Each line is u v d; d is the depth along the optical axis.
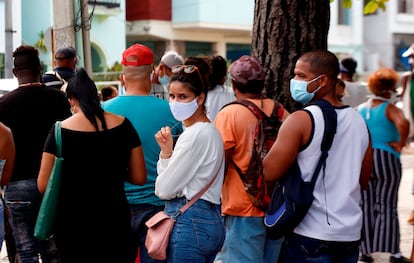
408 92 10.59
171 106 5.22
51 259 6.68
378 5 10.56
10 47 17.47
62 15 10.71
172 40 38.28
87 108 4.97
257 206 5.79
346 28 43.88
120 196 5.09
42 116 6.56
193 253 5.09
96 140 4.96
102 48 33.78
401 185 15.55
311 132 4.80
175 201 5.19
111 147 5.01
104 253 5.03
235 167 5.87
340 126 4.86
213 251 5.22
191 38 39.22
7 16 17.38
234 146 5.85
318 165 4.82
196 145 5.09
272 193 5.59
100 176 4.97
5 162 5.73
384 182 8.62
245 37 41.88
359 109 8.87
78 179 4.93
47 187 4.91
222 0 38.44
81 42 10.90
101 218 4.98
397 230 8.68
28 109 6.51
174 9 37.97
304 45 7.07
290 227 4.89
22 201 6.53
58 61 8.36
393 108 8.60
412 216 11.24
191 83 5.14
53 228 4.98
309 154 4.82
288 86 7.07
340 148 4.86
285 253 5.11
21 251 6.63
